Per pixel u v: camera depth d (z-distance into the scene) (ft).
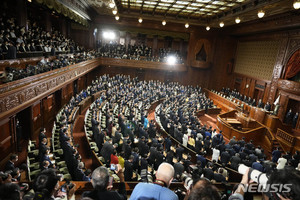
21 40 39.91
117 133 37.17
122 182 9.97
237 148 38.88
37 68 34.68
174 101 79.00
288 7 51.19
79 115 57.11
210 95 99.55
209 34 100.68
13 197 6.28
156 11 86.22
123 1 73.26
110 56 95.04
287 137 50.96
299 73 61.93
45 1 43.16
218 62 101.35
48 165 22.30
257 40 81.71
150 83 96.12
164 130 49.73
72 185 12.78
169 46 110.32
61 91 56.34
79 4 66.18
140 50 101.04
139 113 59.57
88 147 36.78
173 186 18.19
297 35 61.05
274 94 69.00
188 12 82.79
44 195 7.57
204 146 40.93
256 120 63.93
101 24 98.68
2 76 25.86
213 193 4.87
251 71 84.07
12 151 33.91
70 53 63.62
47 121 49.73
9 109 25.81
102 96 65.16
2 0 49.67
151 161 31.94
